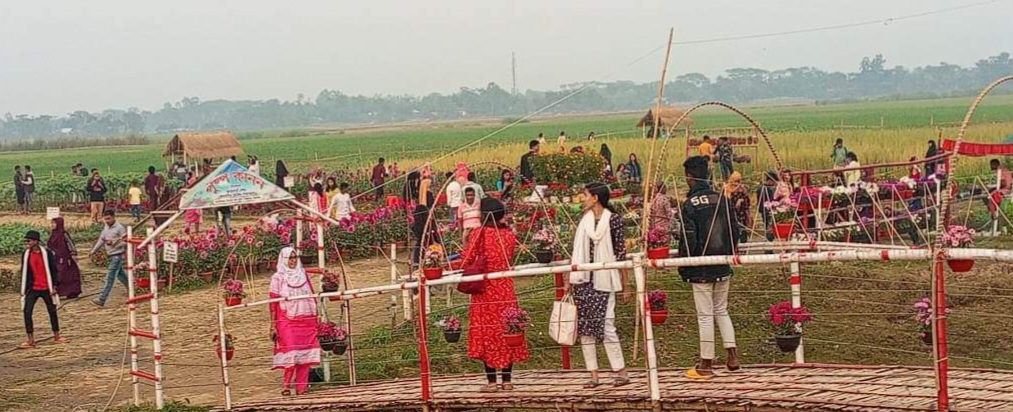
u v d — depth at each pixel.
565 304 10.35
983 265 18.42
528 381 11.13
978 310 15.88
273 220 25.69
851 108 171.00
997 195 21.81
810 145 51.25
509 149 59.47
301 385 12.98
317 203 26.52
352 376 13.42
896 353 14.25
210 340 17.36
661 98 10.61
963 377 9.65
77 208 47.78
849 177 26.02
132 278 13.49
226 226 29.44
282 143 140.25
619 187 32.22
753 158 41.06
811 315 10.97
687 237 10.30
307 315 13.02
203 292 22.39
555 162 32.69
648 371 9.24
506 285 11.03
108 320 19.77
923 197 21.56
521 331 10.82
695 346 14.64
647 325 9.26
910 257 8.12
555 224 23.45
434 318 16.25
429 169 24.05
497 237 11.03
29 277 17.64
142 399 13.68
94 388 14.54
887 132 61.44
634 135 89.44
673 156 46.31
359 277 23.11
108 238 21.47
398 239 26.92
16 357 16.78
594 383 10.34
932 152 29.56
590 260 10.34
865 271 17.67
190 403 13.30
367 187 43.97
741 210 20.11
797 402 8.62
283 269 13.06
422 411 10.68
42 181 51.91
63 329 19.11
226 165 12.94
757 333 15.20
